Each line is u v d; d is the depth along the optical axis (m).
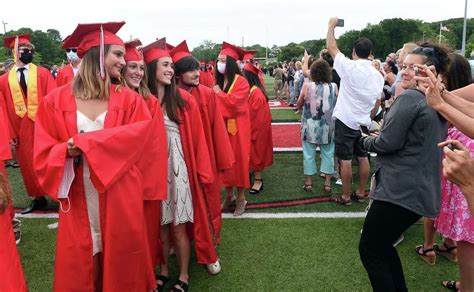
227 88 4.84
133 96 2.73
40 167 2.48
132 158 2.53
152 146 2.78
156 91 3.16
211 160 3.59
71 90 2.65
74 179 2.56
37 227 4.81
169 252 3.63
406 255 3.94
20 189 6.35
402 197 2.55
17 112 5.13
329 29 4.72
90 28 2.60
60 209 2.59
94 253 2.63
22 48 5.29
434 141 2.53
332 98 5.48
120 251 2.54
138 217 2.58
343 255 3.94
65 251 2.58
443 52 2.63
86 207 2.58
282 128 11.44
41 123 2.59
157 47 3.17
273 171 7.13
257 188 5.90
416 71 2.45
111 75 2.71
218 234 3.69
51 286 3.50
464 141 3.07
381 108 7.07
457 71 3.00
